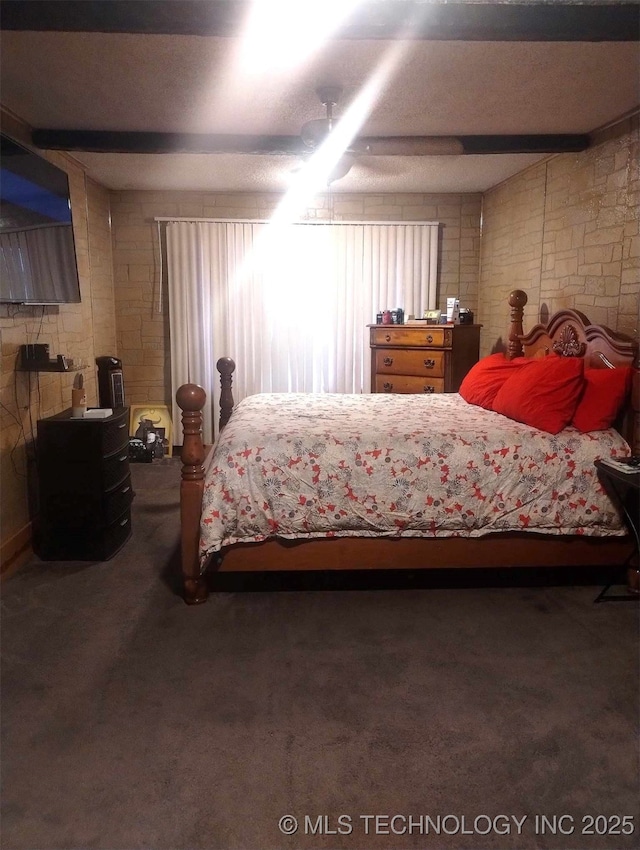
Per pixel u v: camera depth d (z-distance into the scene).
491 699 2.16
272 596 2.95
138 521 3.98
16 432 3.36
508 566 2.89
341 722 2.04
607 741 1.95
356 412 3.53
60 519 3.32
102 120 3.41
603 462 2.73
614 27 2.11
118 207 5.42
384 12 2.07
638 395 2.88
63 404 4.08
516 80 2.85
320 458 2.77
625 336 3.20
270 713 2.09
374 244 5.53
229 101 3.09
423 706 2.12
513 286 4.91
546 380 3.07
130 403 5.69
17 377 3.38
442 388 4.90
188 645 2.51
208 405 5.65
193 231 5.41
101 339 5.15
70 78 2.80
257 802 1.71
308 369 5.67
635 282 3.32
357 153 3.51
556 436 2.89
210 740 1.95
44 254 3.34
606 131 3.56
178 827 1.63
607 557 2.92
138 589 3.02
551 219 4.26
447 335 4.81
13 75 2.76
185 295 5.49
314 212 5.54
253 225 5.45
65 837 1.60
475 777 1.80
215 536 2.69
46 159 3.53
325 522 2.76
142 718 2.06
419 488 2.78
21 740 1.95
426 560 2.87
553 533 2.83
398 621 2.71
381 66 2.67
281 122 3.43
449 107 3.21
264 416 3.35
